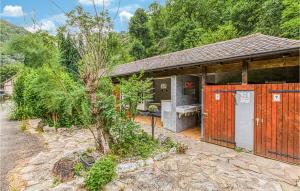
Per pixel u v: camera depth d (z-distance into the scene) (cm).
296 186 394
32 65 2938
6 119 1281
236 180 416
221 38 2125
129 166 456
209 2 2842
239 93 607
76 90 524
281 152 518
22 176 439
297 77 878
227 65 662
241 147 606
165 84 1324
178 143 621
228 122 637
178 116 858
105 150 515
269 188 386
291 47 475
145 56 2994
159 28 3297
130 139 564
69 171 423
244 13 2145
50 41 1393
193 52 980
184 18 2862
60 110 870
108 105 520
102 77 550
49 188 385
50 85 695
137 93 607
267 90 545
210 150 610
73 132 839
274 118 532
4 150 624
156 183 399
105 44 550
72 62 1183
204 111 712
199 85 1030
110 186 384
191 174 440
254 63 598
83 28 526
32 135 814
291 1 1525
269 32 1747
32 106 973
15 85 1280
